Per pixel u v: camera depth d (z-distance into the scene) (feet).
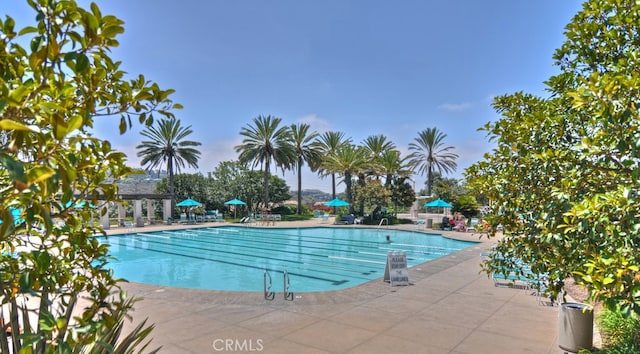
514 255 13.70
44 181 3.85
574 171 9.73
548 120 11.02
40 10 4.08
